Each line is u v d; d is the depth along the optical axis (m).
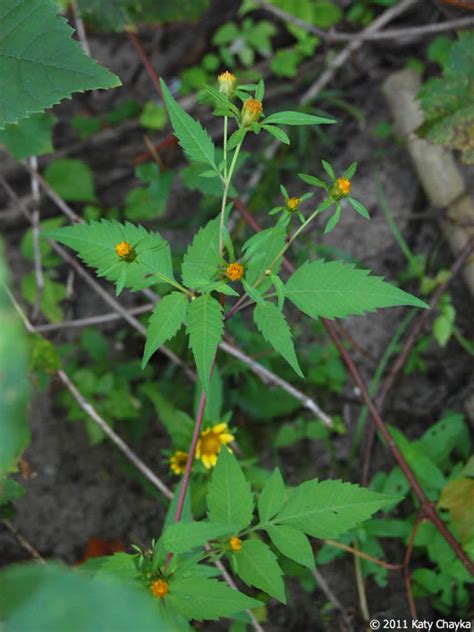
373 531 0.55
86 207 0.73
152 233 0.39
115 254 0.38
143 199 0.71
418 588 0.56
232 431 0.53
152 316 0.37
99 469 0.66
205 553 0.39
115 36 0.80
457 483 0.52
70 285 0.71
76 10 0.66
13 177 0.75
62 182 0.72
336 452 0.64
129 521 0.65
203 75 0.76
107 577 0.36
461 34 0.59
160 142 0.74
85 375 0.64
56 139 0.76
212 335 0.35
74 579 0.16
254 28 0.77
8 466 0.47
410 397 0.65
